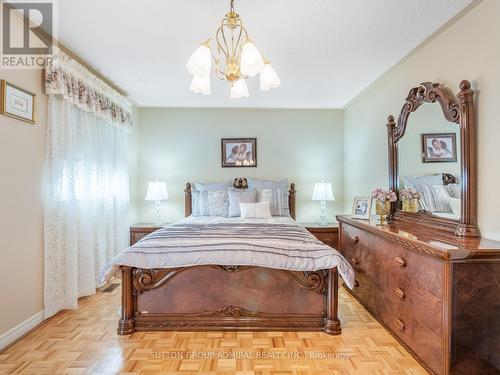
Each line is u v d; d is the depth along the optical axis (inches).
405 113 106.0
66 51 102.1
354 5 76.2
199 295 87.7
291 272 87.3
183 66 115.4
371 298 99.0
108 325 90.3
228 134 180.1
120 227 143.8
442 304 62.1
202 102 167.2
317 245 88.5
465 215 75.9
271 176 180.7
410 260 74.7
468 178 75.6
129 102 156.0
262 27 86.6
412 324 73.8
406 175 106.9
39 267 90.2
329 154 181.8
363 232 106.0
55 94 95.7
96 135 121.0
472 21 77.9
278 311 88.0
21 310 83.1
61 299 99.5
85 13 79.7
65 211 100.7
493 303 60.8
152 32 89.6
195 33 90.0
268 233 99.3
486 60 73.6
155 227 157.8
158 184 165.2
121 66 115.5
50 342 80.3
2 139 77.0
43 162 92.0
